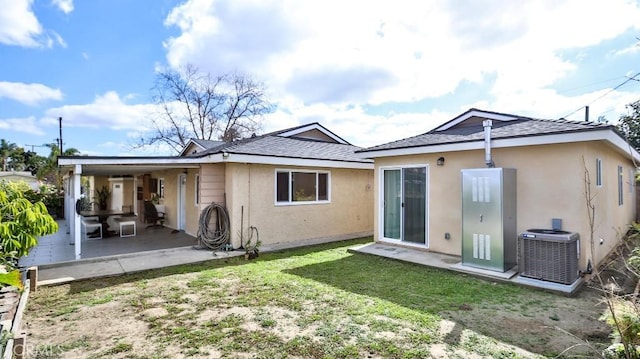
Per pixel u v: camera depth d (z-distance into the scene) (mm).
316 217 10391
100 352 3395
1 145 44344
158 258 7562
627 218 10508
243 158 8414
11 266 4715
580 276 5434
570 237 5062
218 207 8844
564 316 4164
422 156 7906
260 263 7199
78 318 4262
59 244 9406
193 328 3934
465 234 6340
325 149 11469
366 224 11820
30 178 31266
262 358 3240
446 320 4066
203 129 27516
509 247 6090
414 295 4980
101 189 16734
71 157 6969
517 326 3891
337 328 3869
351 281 5742
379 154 8477
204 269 6711
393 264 6930
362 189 11734
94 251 8367
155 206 13312
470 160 7074
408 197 8281
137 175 15516
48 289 5445
